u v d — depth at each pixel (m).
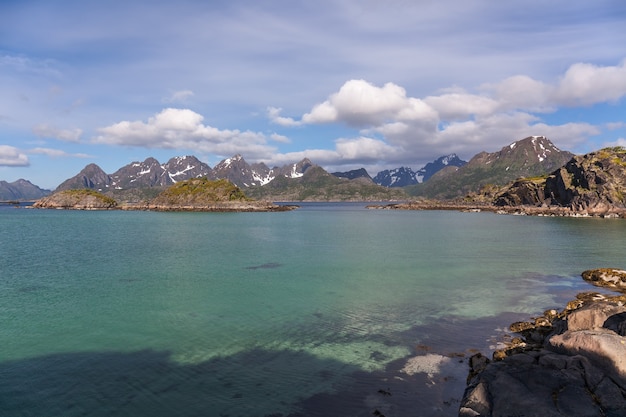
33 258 60.00
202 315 31.28
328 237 94.62
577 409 14.36
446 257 61.28
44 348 24.56
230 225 137.75
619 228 115.06
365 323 29.27
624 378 16.00
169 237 93.88
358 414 16.86
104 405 17.84
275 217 196.88
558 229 113.81
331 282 43.31
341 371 21.11
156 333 27.22
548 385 15.70
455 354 23.31
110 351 24.11
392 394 18.53
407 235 99.19
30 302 35.06
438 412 16.94
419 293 38.28
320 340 25.75
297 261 57.69
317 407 17.47
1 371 21.33
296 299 36.06
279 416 16.81
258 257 61.62
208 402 18.03
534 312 32.00
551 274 47.66
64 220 162.62
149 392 19.02
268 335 26.75
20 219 168.25
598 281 42.91
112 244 78.62
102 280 44.28
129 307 33.53
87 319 30.25
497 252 66.62
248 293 38.38
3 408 17.59
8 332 27.39
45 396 18.66
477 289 39.97
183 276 46.59
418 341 25.53
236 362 22.42
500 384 16.09
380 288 40.41
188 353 23.73
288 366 21.80
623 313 20.98
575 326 22.25
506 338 25.98
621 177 178.12
